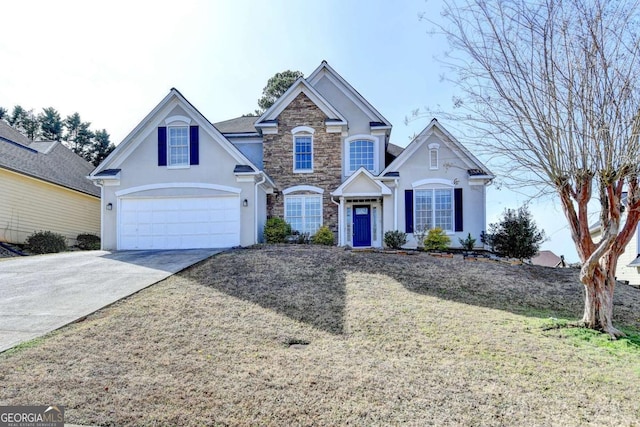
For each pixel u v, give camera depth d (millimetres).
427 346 7121
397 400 5277
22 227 21422
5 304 9070
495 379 5906
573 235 8578
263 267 12555
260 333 7609
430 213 19250
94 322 7930
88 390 5371
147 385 5539
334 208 20859
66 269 13109
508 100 8094
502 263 14656
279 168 21141
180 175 18328
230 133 22297
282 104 21438
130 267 13195
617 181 7836
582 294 11422
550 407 5188
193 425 4695
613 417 4980
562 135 7871
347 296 10016
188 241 18047
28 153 24219
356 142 21719
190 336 7340
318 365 6273
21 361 6145
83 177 27906
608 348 7258
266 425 4719
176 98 18531
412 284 11359
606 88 7422
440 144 19391
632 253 20203
